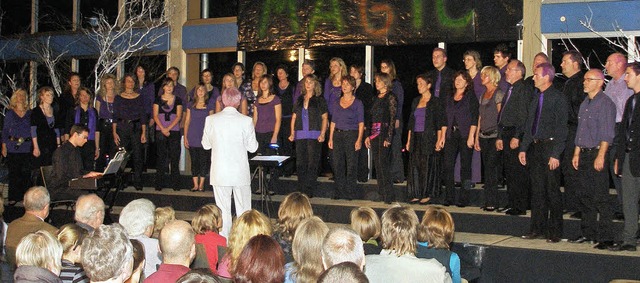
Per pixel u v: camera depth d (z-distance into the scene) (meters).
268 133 10.13
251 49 11.77
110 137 10.99
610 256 6.62
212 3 12.52
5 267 5.02
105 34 12.95
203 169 10.52
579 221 7.60
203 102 10.51
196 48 12.44
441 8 10.23
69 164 8.75
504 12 9.83
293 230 5.29
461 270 6.94
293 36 11.38
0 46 15.14
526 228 7.86
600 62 8.95
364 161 10.00
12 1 15.16
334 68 10.04
